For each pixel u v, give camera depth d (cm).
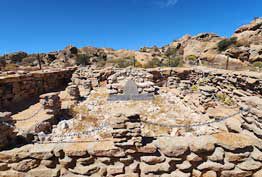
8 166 411
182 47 3606
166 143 405
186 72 1509
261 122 428
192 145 395
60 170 410
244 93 795
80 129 695
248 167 388
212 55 2050
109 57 4016
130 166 403
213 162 395
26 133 502
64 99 1092
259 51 1755
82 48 4300
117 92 1307
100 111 938
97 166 405
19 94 992
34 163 409
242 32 2712
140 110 951
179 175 396
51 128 708
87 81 1448
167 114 880
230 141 400
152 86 1307
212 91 872
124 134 401
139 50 4172
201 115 827
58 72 1461
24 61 3095
